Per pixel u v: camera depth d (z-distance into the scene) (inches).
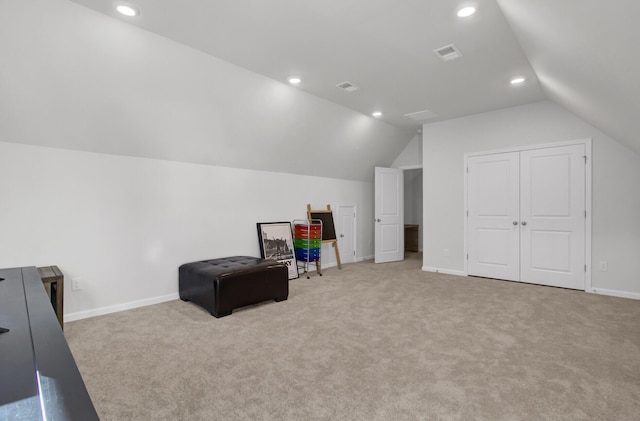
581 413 65.7
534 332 106.8
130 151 132.2
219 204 164.1
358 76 139.1
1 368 31.3
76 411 24.7
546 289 162.1
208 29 103.0
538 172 171.5
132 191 134.0
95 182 124.5
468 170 194.9
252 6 90.8
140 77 114.0
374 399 70.6
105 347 95.7
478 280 182.9
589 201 157.5
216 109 140.1
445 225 204.1
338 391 73.6
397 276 194.4
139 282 135.8
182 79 122.1
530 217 174.1
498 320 118.0
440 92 157.3
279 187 194.2
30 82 98.9
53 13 89.3
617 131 130.9
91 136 119.9
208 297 124.5
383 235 243.6
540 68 120.2
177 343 98.7
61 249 117.0
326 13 94.4
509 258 181.2
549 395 71.8
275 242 186.2
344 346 96.7
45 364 32.5
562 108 164.2
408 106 178.4
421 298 146.8
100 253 125.7
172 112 130.1
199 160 154.9
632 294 147.3
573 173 161.8
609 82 84.6
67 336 103.7
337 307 133.8
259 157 176.9
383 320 118.3
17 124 105.4
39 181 112.7
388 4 90.0
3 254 106.7
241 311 128.8
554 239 167.3
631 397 70.9
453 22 98.8
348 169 233.1
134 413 65.6
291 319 119.5
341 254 236.4
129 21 98.3
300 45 113.1
